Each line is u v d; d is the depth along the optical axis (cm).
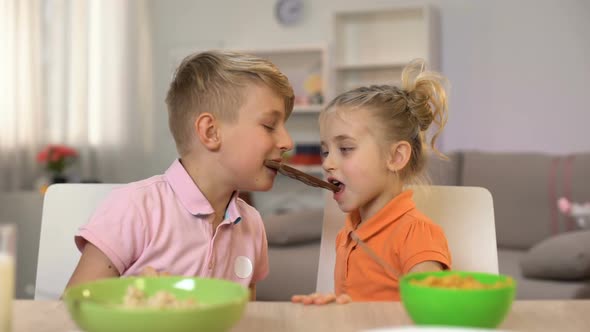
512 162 360
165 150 544
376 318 82
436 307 72
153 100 547
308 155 500
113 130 528
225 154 119
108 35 528
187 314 61
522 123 470
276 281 301
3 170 460
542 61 465
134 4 534
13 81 467
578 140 459
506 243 347
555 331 76
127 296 71
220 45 539
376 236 138
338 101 147
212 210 121
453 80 483
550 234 340
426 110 151
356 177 142
